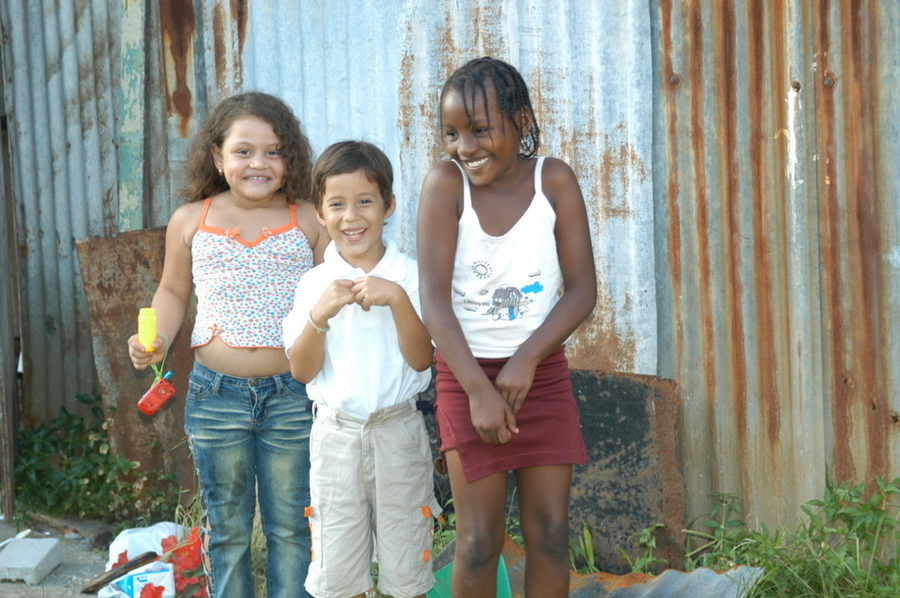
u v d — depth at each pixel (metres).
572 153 4.31
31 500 4.70
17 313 5.01
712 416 4.24
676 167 4.19
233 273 3.21
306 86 4.61
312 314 2.88
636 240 4.26
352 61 4.54
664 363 4.28
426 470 3.11
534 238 2.75
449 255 2.76
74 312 4.98
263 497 3.30
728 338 4.19
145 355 3.18
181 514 4.47
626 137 4.23
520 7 4.30
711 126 4.13
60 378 5.02
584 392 4.14
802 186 4.03
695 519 4.26
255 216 3.29
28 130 4.87
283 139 3.26
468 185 2.77
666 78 4.16
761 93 4.05
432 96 4.46
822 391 4.08
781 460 4.16
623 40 4.19
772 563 3.66
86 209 4.93
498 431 2.63
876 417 4.03
